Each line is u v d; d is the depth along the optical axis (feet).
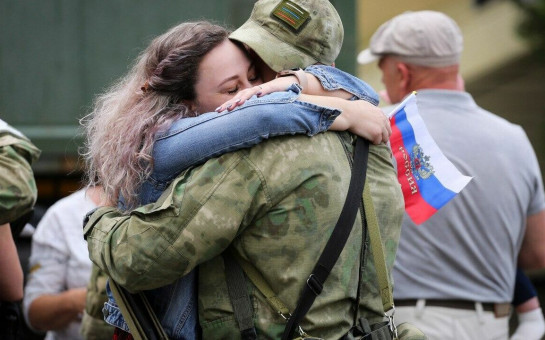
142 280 20.93
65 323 35.99
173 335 21.85
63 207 37.09
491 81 114.73
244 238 21.16
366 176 22.00
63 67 50.85
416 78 35.63
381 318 22.21
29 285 36.63
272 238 20.93
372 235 21.79
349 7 51.16
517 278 36.83
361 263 21.79
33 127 50.85
